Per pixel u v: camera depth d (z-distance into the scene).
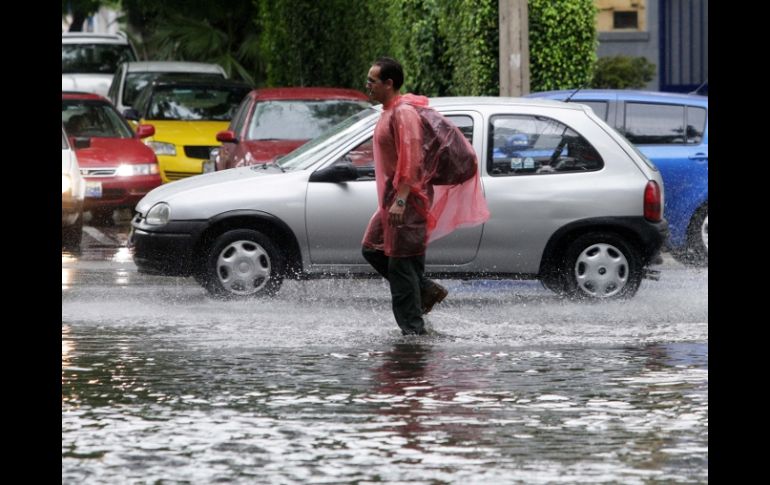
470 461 15.21
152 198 29.50
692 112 36.56
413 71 51.22
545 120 29.02
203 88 54.34
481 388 19.27
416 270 24.02
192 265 28.77
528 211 28.56
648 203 28.84
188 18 75.69
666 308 27.84
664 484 14.32
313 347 22.84
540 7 45.97
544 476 14.59
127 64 64.38
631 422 17.16
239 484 14.29
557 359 21.62
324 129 40.41
